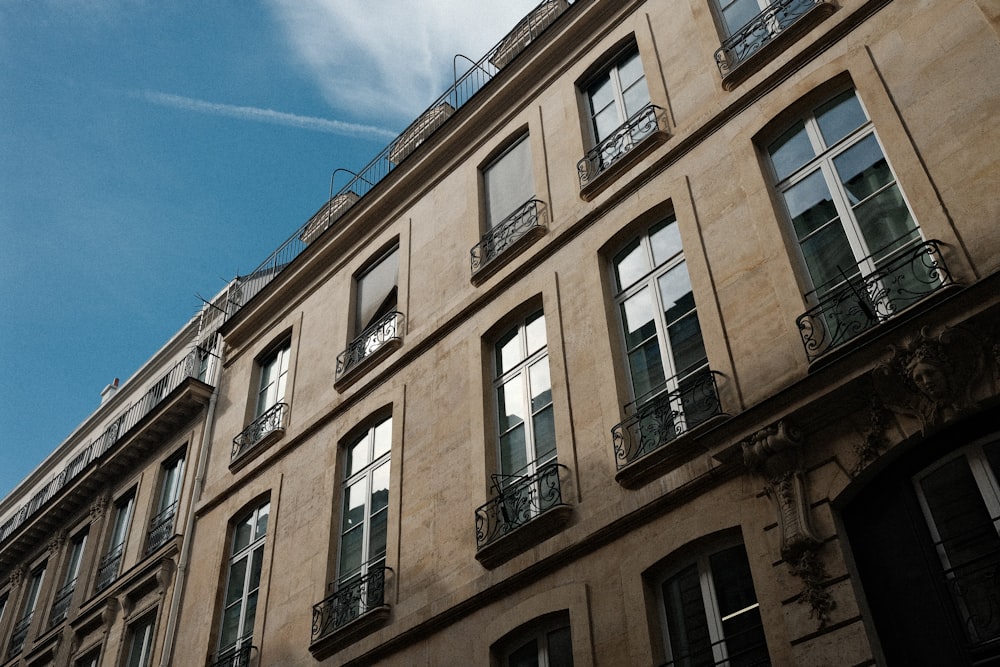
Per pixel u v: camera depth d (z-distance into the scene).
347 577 14.88
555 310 13.43
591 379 12.34
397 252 18.59
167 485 22.31
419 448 14.61
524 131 16.59
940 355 8.45
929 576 8.30
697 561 10.12
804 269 10.77
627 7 15.59
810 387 9.21
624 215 13.23
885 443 8.81
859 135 10.95
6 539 27.50
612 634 10.28
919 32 10.82
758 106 12.27
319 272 20.41
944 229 9.48
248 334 21.92
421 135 20.12
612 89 15.31
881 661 8.16
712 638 9.64
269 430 18.83
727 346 10.87
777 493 9.29
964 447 8.59
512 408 13.70
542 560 11.34
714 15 14.00
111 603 20.77
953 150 9.84
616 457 11.34
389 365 16.23
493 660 11.49
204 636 17.02
